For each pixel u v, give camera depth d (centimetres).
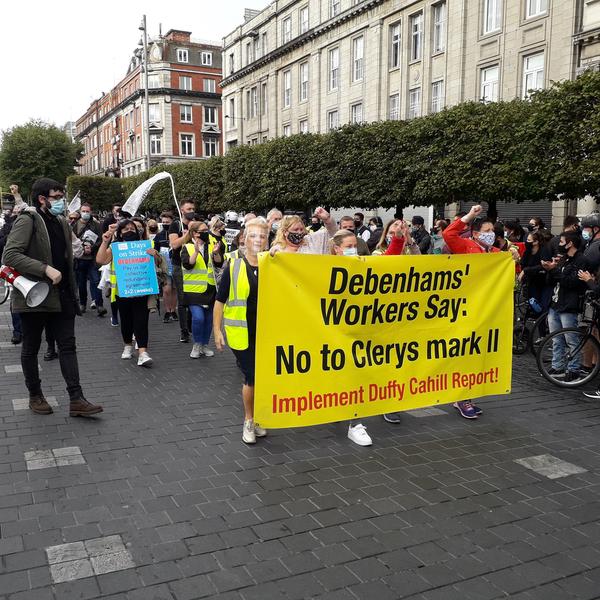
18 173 6088
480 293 546
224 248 809
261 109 4478
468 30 2531
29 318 541
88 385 670
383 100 3088
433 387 534
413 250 593
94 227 1255
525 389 677
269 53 4156
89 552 329
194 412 578
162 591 295
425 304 518
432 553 334
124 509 379
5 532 349
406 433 532
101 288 1095
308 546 339
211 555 328
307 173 2361
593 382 701
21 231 511
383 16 3036
